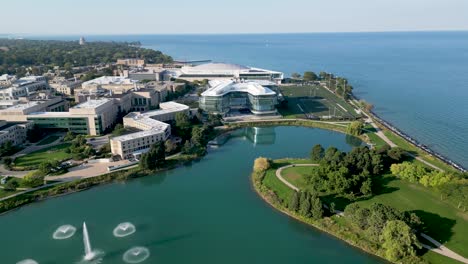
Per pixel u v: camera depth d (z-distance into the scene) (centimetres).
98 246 12838
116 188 17625
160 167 19625
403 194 15488
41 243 13100
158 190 17362
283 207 15138
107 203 16100
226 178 18638
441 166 18900
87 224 14312
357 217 12875
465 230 12750
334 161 17075
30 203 16025
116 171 18850
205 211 15212
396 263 11538
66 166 19188
